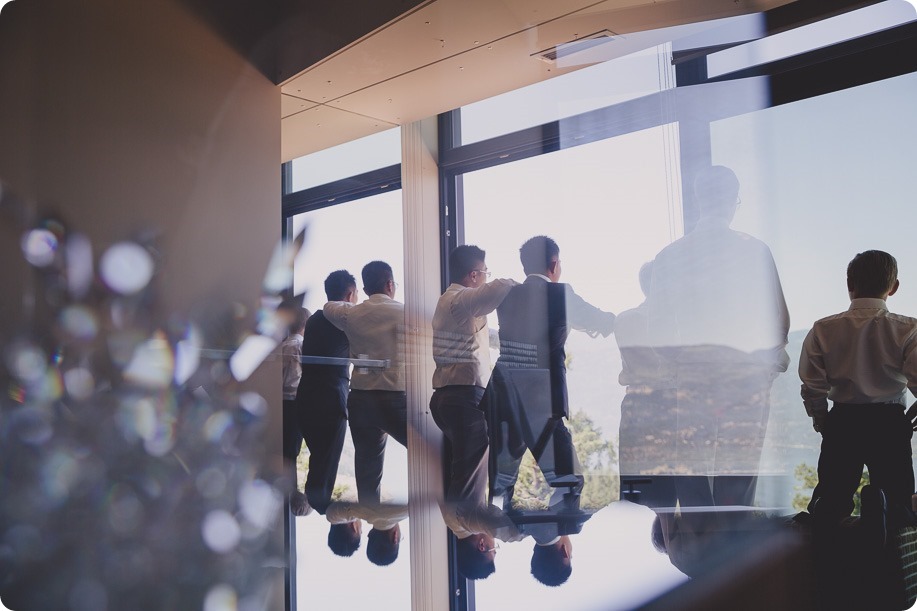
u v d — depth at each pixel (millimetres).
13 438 2191
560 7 2867
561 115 3279
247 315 2936
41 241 2436
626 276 2807
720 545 2129
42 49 2510
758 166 3006
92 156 2605
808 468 2939
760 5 2990
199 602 1780
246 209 3111
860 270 2555
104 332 2498
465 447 2795
